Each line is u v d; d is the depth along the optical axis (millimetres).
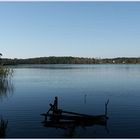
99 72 135250
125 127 25906
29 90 57875
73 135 23562
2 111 34031
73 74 119875
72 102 40781
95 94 49812
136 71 143375
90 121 28156
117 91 54188
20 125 26891
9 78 95562
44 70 162625
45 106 37562
